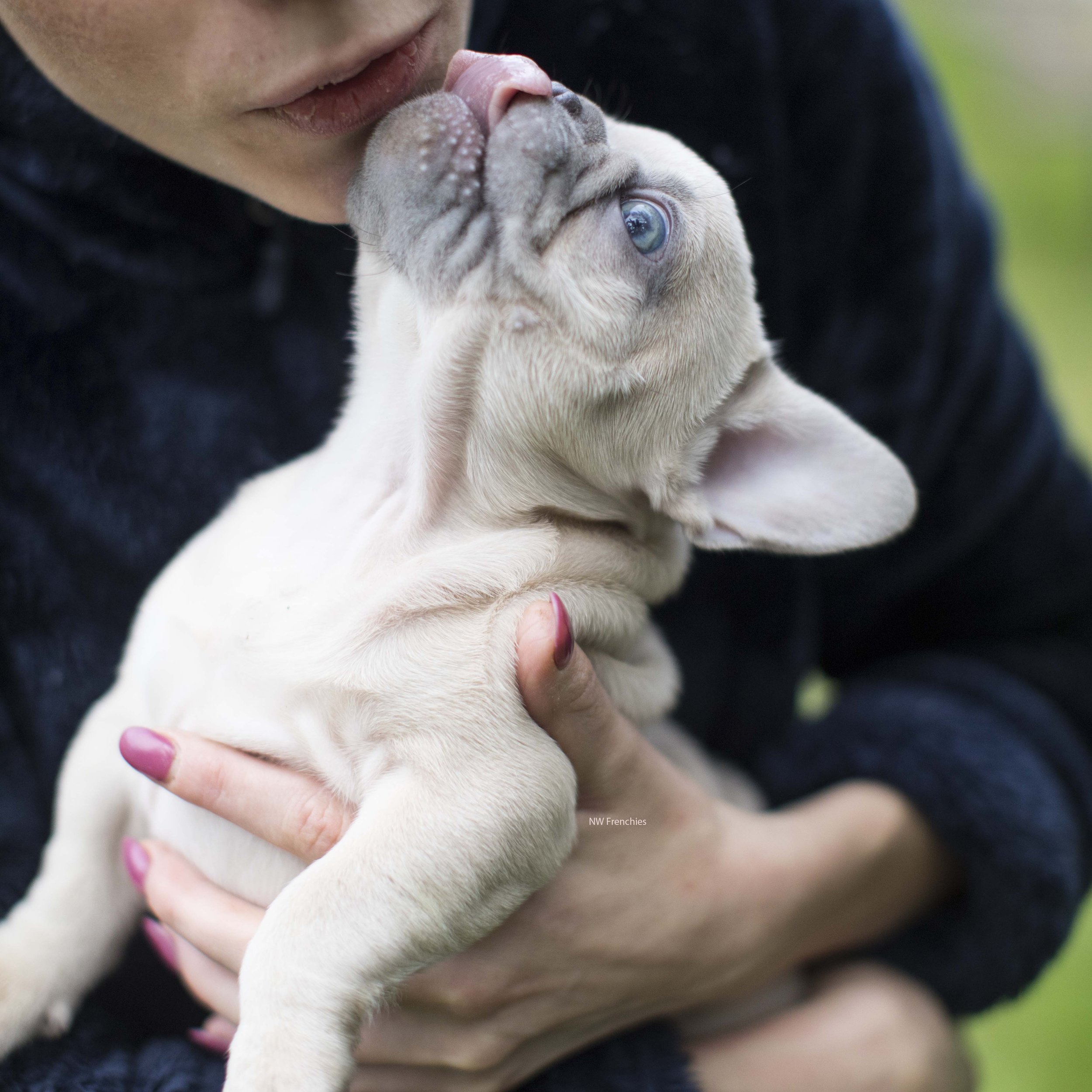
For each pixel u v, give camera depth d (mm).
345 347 624
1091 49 2686
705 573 665
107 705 593
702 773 649
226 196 605
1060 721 681
